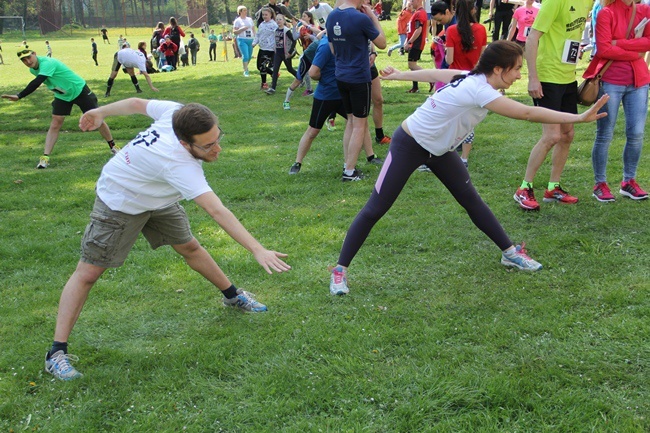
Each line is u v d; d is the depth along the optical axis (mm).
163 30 24062
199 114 3082
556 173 5637
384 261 4770
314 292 4344
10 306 4324
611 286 4105
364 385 3223
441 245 4969
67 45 47625
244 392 3230
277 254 3100
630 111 5391
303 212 5984
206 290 4457
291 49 13102
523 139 8148
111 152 9016
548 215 5434
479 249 4859
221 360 3525
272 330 3846
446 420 2932
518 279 4305
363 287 4375
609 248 4680
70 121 11617
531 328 3670
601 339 3521
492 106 3711
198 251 3908
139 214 3432
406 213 5738
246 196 6586
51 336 3895
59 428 3012
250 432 2934
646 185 5938
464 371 3275
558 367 3277
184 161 3188
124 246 3467
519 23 11953
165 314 4141
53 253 5309
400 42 17844
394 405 3076
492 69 3797
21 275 4875
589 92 5215
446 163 4168
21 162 8719
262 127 10180
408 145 4031
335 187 6730
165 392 3277
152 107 3621
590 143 7625
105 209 3377
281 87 14289
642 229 4969
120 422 3051
